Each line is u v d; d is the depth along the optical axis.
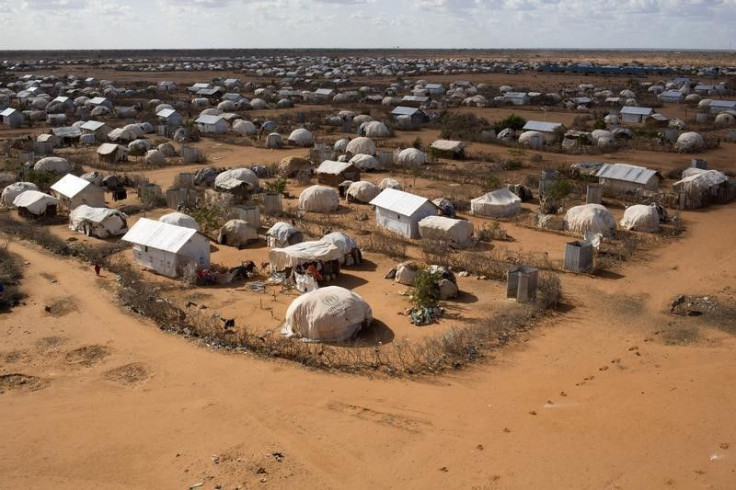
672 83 164.25
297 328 29.06
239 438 21.28
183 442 21.11
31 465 20.02
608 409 22.52
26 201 50.00
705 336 28.64
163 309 31.38
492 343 28.05
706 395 23.25
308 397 23.81
